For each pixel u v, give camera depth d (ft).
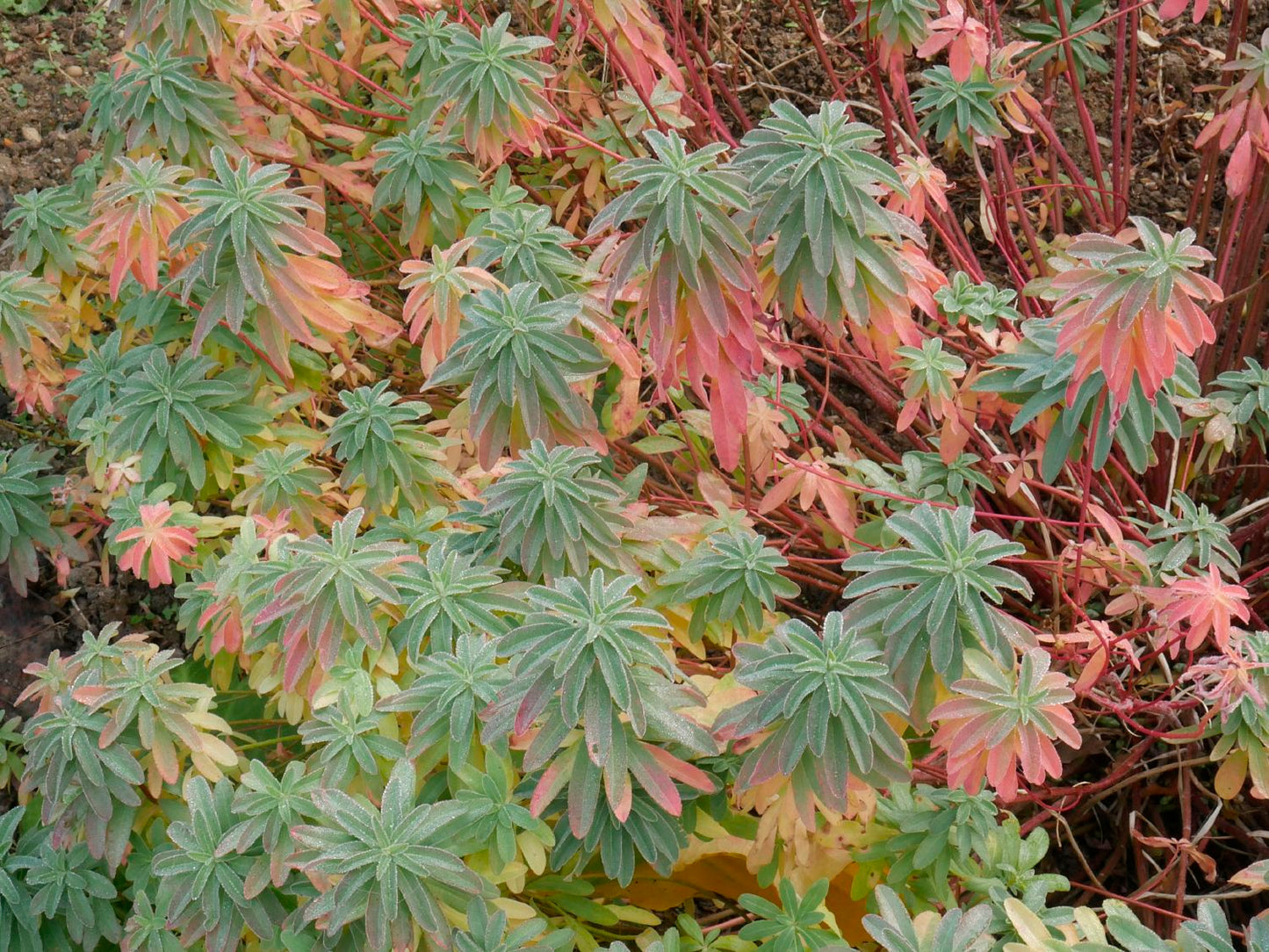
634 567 2.55
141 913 2.42
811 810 2.19
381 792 2.37
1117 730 3.03
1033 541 3.41
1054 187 3.72
